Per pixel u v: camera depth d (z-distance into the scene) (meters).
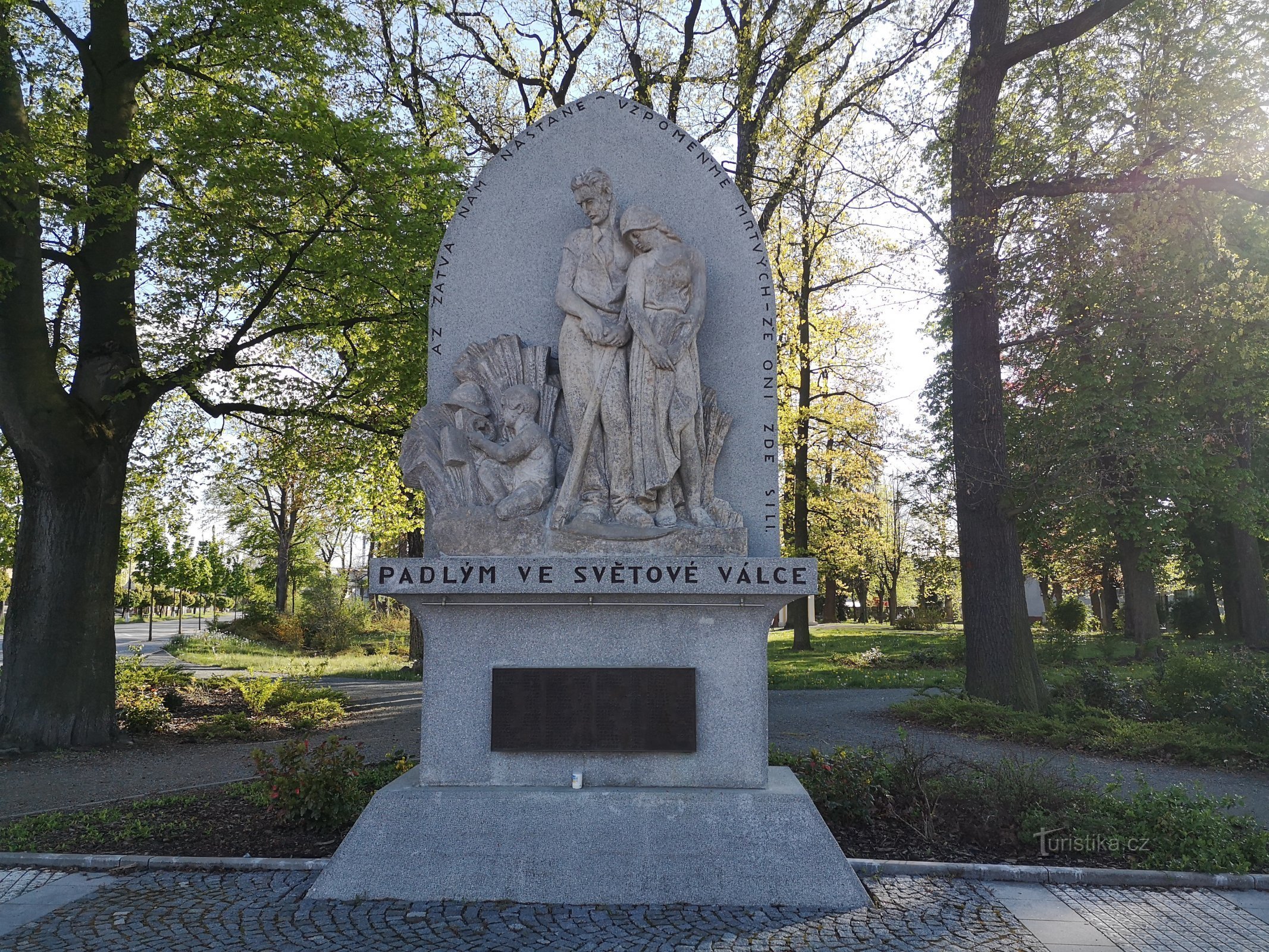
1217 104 13.47
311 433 15.88
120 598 54.56
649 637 5.79
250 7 11.73
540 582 5.61
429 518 6.18
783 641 33.44
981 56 13.54
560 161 6.82
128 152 11.73
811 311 22.28
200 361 12.41
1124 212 13.68
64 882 5.78
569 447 6.31
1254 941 4.88
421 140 14.97
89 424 11.94
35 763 10.84
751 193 15.92
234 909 5.26
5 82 11.26
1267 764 10.09
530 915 5.15
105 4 12.29
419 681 21.58
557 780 5.70
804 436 25.50
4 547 16.92
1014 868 5.89
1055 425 15.10
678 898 5.36
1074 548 27.70
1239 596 29.97
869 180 14.81
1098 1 13.07
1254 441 23.56
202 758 11.13
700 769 5.71
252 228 12.59
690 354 6.16
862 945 4.76
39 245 11.61
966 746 11.15
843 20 15.57
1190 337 14.42
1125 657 23.52
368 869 5.45
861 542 36.62
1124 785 9.13
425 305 13.29
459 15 18.69
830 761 7.71
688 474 6.13
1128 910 5.35
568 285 6.30
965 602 14.06
